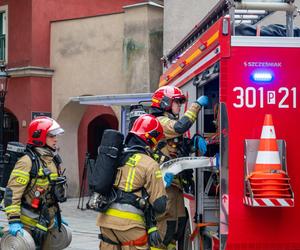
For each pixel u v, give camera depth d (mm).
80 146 20344
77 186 19766
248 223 5277
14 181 5734
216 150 6391
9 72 19875
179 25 16078
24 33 19766
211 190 6375
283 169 5277
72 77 19203
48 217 5875
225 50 5348
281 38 5375
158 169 5129
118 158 5117
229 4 5402
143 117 5375
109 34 18312
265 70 5355
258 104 5340
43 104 19578
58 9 19984
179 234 6664
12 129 21781
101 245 5266
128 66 17484
